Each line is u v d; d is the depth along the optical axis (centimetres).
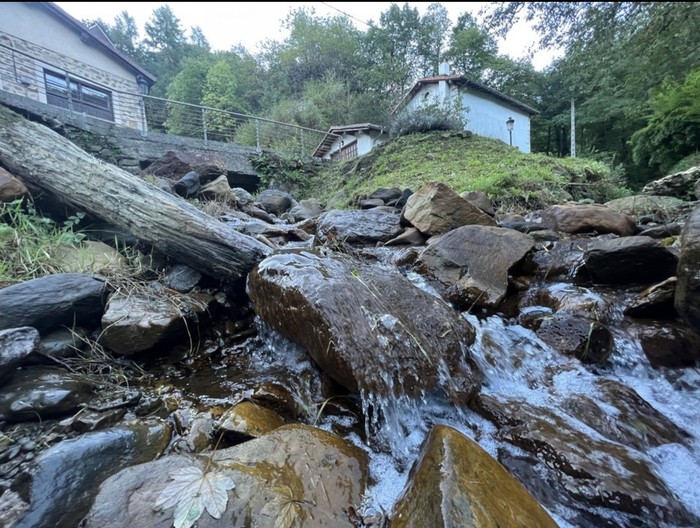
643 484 119
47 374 166
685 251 171
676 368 190
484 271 277
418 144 1041
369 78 2350
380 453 142
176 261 278
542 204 582
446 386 168
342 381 160
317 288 179
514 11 498
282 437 131
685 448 143
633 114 1129
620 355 200
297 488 110
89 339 199
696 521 112
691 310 169
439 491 100
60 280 200
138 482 106
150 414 162
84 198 271
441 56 2258
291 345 204
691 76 784
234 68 2536
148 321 198
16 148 278
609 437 146
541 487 124
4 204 252
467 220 380
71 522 100
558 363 198
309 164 1198
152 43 3150
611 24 458
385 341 168
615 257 251
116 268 248
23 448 131
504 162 824
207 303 240
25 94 963
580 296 239
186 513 96
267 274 205
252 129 1483
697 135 858
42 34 1010
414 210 397
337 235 388
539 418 153
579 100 1630
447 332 196
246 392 179
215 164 734
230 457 119
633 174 1137
